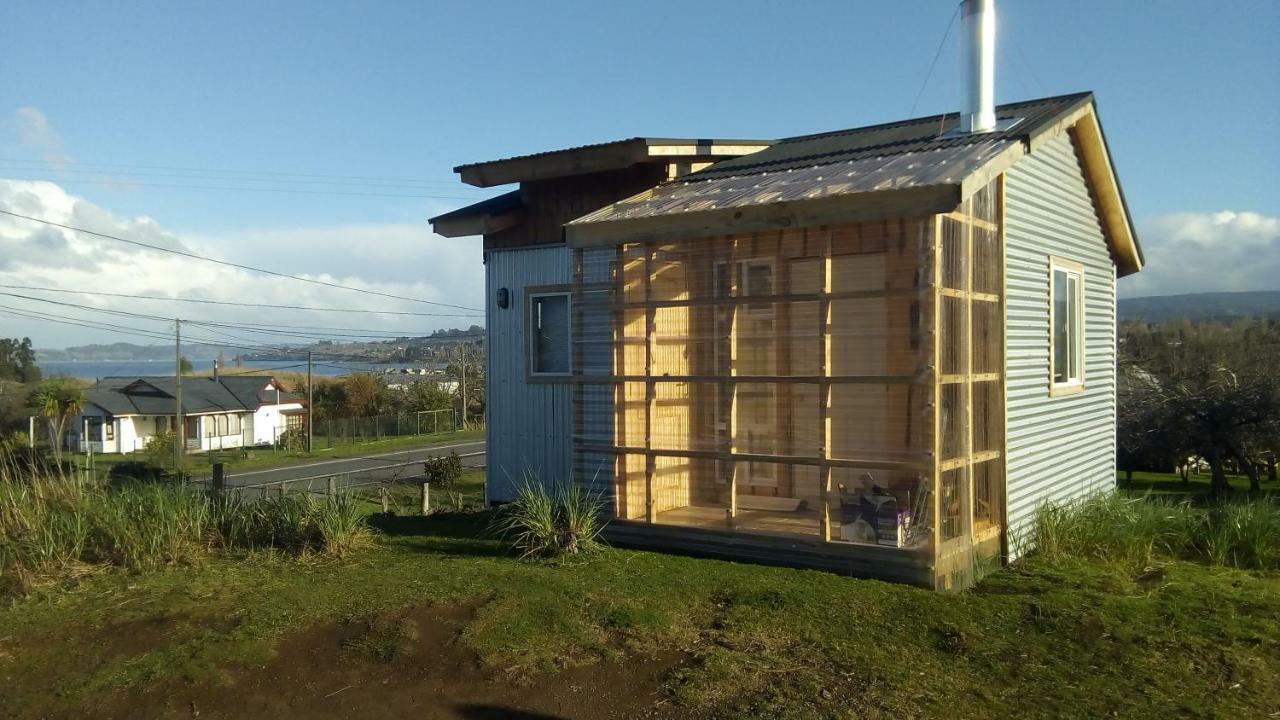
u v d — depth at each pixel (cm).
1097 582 666
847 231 681
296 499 865
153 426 5031
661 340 781
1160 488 1655
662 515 781
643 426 811
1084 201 964
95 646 572
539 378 1031
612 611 586
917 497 644
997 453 732
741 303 720
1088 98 877
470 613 595
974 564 677
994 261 735
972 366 692
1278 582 690
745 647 528
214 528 837
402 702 484
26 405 3152
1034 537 797
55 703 493
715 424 756
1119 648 523
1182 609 598
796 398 728
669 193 889
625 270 801
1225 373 1667
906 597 602
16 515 784
